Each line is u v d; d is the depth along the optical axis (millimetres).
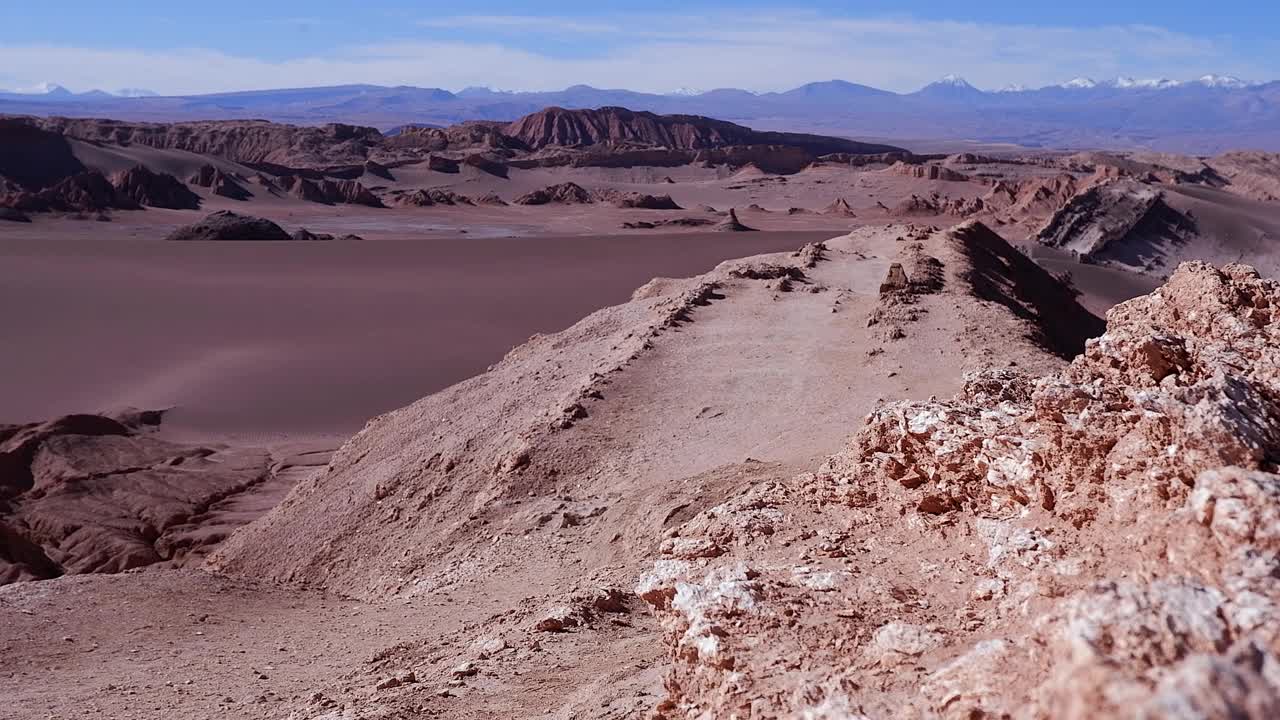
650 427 31984
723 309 46969
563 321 106500
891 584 9242
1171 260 142000
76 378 83562
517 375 44281
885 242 67625
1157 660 4703
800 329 42250
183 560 41156
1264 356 10133
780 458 26422
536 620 15156
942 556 9859
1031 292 60406
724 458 28344
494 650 14203
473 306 114562
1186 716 3898
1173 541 6465
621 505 24781
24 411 74062
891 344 37781
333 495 37594
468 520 28344
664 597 11047
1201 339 11172
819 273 57125
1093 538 8070
